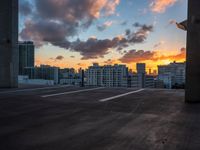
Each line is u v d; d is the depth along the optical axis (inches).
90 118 243.3
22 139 174.4
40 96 433.4
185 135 181.6
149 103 344.5
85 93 488.7
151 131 193.2
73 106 319.6
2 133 189.6
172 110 286.5
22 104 337.7
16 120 235.6
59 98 403.9
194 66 347.3
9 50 626.8
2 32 614.9
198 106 316.2
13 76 639.8
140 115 256.8
